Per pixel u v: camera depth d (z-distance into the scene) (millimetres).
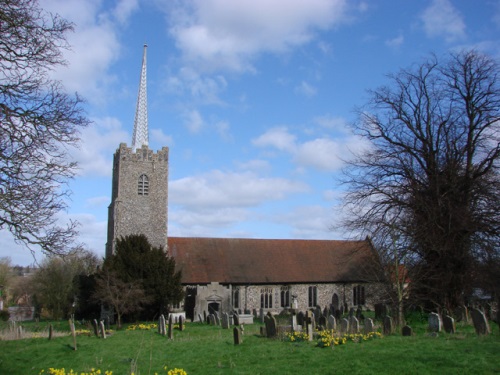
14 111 11938
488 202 24469
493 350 13773
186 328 29078
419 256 25000
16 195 11578
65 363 17109
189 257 47281
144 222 46844
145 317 39344
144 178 47562
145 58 51469
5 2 11109
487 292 26266
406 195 25688
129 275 37594
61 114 12375
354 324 20609
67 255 12938
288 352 16078
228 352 16984
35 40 11750
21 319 55125
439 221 24516
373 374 12234
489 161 25375
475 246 24234
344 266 50469
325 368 13297
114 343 21656
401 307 22781
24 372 15969
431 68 27797
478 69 26578
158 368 15133
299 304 48406
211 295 39562
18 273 73000
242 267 47844
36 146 11984
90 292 42156
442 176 25516
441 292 24484
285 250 50969
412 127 27750
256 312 42031
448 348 14594
